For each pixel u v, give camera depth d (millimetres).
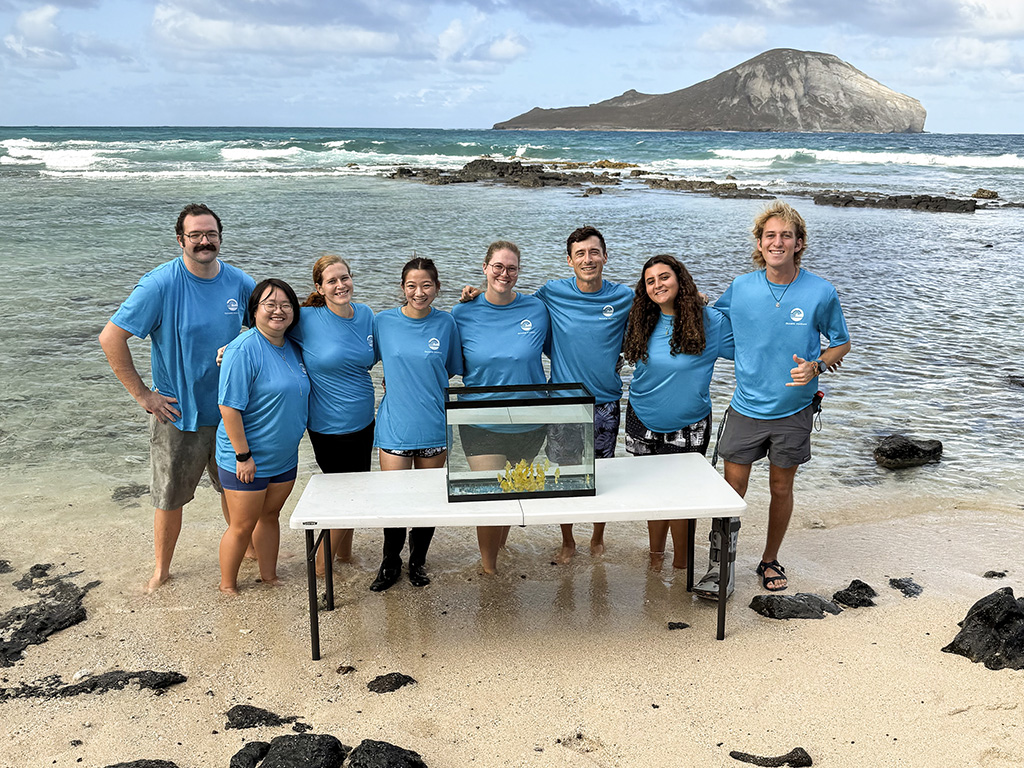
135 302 4160
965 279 15141
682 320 4363
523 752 3076
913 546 5016
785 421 4355
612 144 86375
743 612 4227
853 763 2980
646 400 4621
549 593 4477
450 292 13188
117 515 5465
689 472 4188
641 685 3537
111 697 3455
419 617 4191
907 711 3297
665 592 4480
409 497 3852
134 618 4168
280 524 5430
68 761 3035
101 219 22094
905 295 13539
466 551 5074
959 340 10453
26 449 6637
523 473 3791
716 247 18750
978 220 26125
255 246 17891
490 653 3830
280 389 4160
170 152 54219
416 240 19125
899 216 27188
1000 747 3039
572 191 34969
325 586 4422
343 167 47500
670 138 117375
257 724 3252
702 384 4520
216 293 4402
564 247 18234
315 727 3246
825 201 31047
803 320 4219
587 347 4672
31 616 4145
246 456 4156
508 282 4457
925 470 6312
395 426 4504
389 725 3252
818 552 4953
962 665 3629
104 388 8242
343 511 3666
